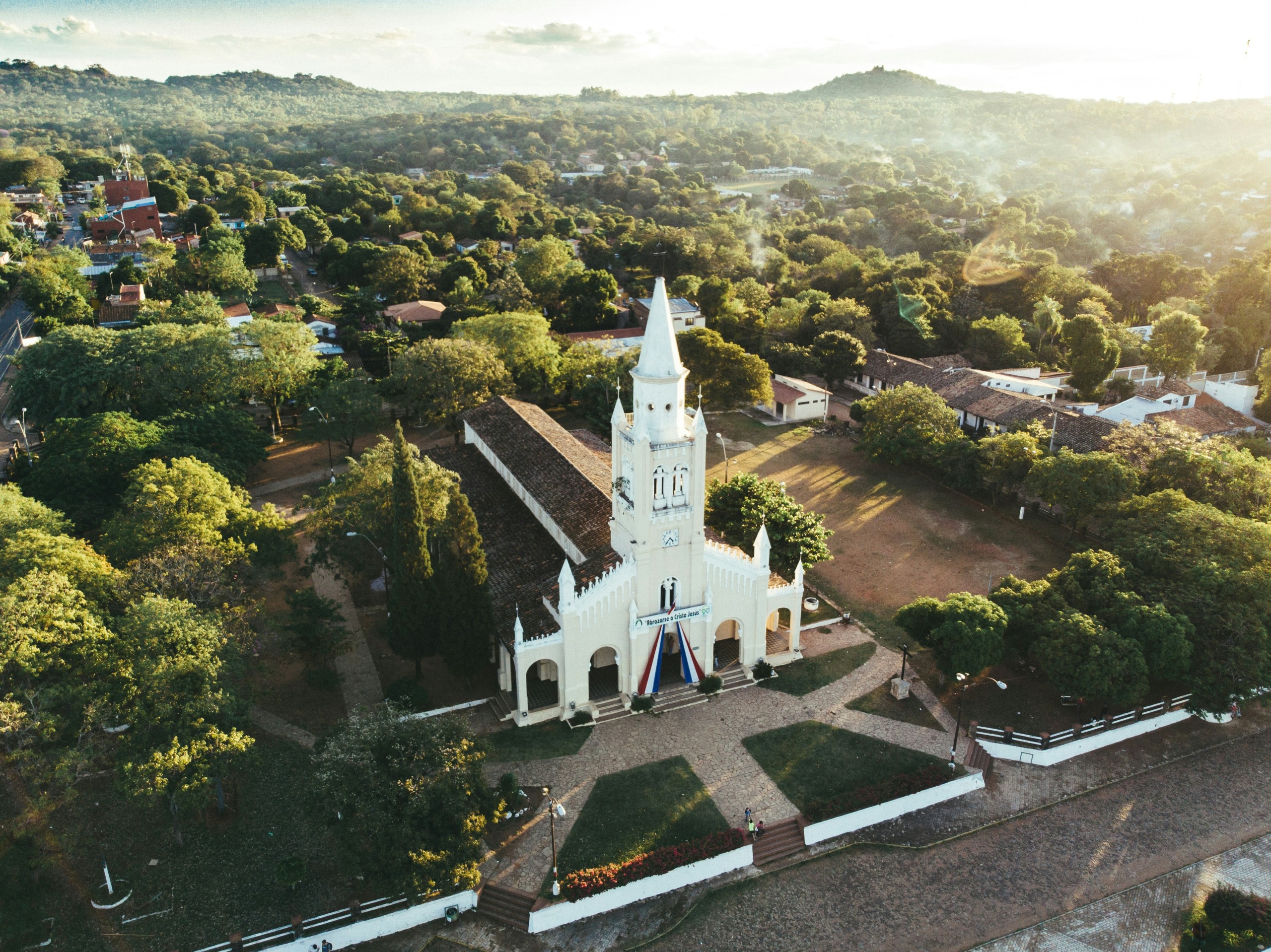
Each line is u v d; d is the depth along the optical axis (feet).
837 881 156.15
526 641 182.60
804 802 169.07
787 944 143.74
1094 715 195.11
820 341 421.59
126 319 439.63
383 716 154.81
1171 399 352.90
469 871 141.18
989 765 182.19
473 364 334.65
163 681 149.69
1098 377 398.42
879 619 231.91
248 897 147.33
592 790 170.60
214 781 157.69
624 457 186.19
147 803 145.07
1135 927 148.05
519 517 241.14
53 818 161.38
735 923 147.43
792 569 231.91
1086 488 257.34
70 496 239.50
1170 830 168.76
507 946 142.41
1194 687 189.16
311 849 157.48
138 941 139.44
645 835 160.25
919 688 204.03
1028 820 170.81
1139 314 538.88
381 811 138.10
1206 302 504.43
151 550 194.70
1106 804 175.22
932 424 322.14
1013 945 144.36
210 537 197.57
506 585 209.77
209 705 149.79
